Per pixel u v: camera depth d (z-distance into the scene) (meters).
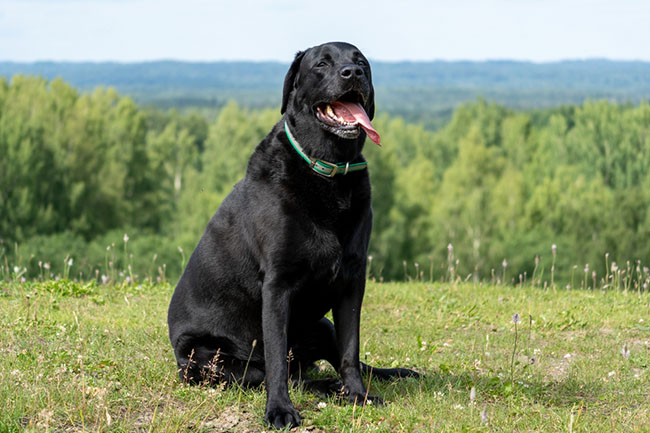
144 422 4.02
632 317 7.96
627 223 53.47
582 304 8.80
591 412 4.52
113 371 4.89
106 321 6.73
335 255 4.38
